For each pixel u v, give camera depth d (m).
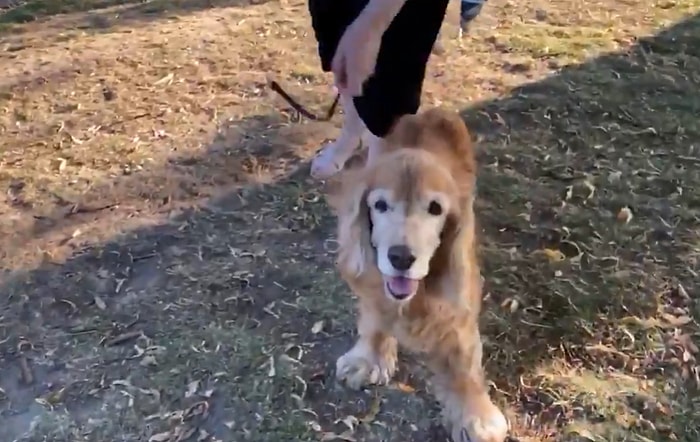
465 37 2.22
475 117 1.85
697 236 1.48
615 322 1.30
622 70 2.05
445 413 1.14
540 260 1.43
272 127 1.82
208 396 1.19
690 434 1.13
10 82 2.01
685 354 1.24
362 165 1.26
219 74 2.05
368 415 1.16
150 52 2.16
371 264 0.98
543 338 1.27
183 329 1.30
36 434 1.15
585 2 2.46
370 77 1.14
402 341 1.07
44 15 2.47
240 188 1.62
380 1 0.94
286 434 1.13
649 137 1.78
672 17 2.36
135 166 1.69
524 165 1.68
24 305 1.36
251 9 2.46
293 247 1.47
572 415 1.15
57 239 1.50
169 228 1.52
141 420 1.16
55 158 1.73
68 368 1.25
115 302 1.36
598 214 1.54
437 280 0.99
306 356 1.25
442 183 0.94
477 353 1.09
